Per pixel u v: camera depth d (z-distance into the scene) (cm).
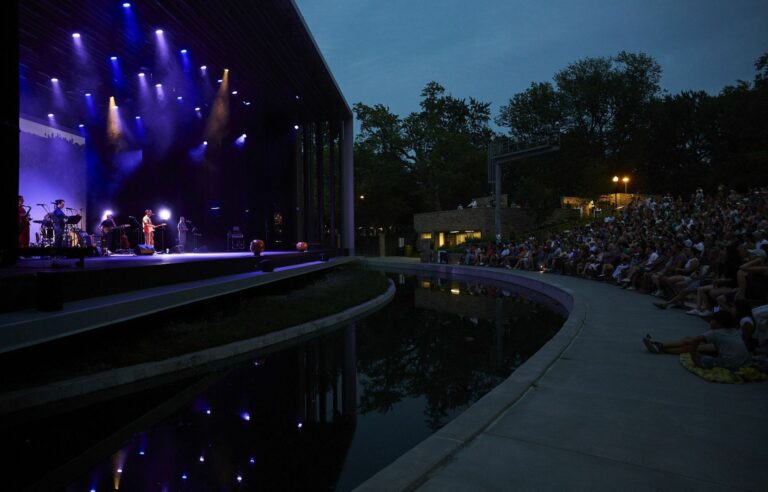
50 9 1216
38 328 582
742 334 658
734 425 441
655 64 6706
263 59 1681
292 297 1666
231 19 1345
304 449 530
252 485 434
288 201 2716
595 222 4088
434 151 5731
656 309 1201
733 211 2311
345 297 1770
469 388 772
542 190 4734
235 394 751
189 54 1567
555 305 1714
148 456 504
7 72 758
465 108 7069
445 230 4969
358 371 898
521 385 572
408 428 602
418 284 2770
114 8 1223
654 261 1545
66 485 431
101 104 2052
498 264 3400
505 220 4591
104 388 741
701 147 6128
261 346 1107
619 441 409
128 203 2241
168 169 2306
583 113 6662
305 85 2131
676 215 2964
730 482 333
